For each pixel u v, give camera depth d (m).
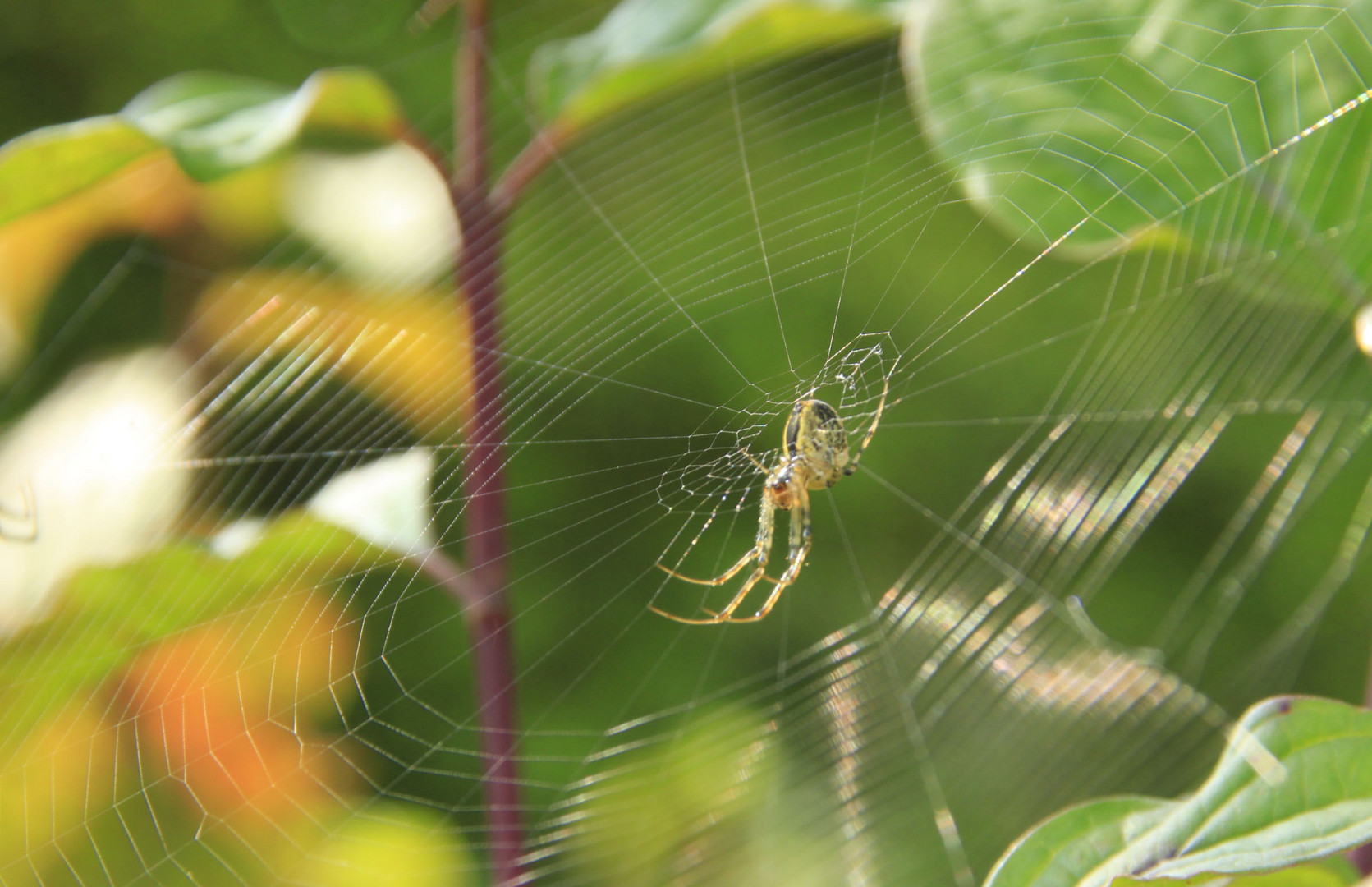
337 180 0.26
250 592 0.24
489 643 0.24
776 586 0.26
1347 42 0.23
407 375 0.26
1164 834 0.17
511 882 0.24
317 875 0.26
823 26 0.24
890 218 0.26
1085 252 0.24
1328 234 0.24
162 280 0.26
